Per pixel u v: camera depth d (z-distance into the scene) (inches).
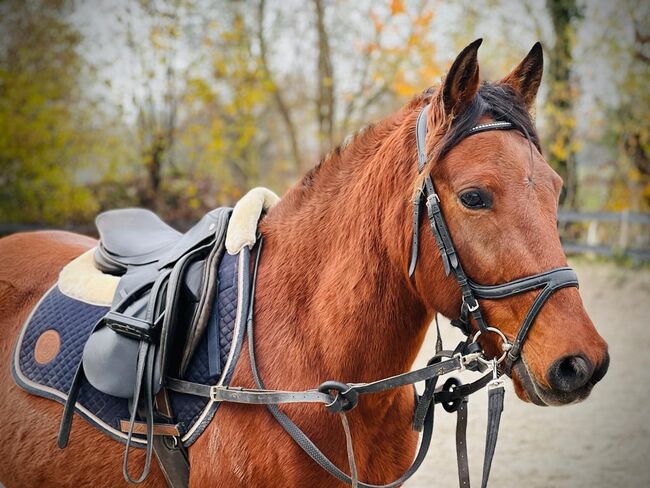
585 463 154.3
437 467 153.4
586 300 333.7
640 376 225.3
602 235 480.4
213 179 530.9
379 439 71.6
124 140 504.1
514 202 59.0
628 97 487.5
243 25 494.6
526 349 58.7
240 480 66.9
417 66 490.0
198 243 76.7
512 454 160.7
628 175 504.7
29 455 79.5
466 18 489.1
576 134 502.9
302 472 65.8
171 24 477.1
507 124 62.0
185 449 71.9
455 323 64.7
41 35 476.1
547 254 58.3
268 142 668.1
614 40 480.7
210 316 71.5
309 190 76.1
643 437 170.7
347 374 68.4
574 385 55.5
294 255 73.0
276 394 65.7
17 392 82.4
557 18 479.2
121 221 91.8
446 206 61.9
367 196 70.0
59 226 494.0
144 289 75.0
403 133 68.7
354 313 68.4
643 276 378.9
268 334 70.1
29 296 91.3
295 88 557.0
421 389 199.0
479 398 205.2
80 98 490.6
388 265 68.4
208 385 69.1
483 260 60.1
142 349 70.5
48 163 486.3
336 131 526.6
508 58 496.1
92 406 75.7
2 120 472.1
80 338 80.0
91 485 75.6
